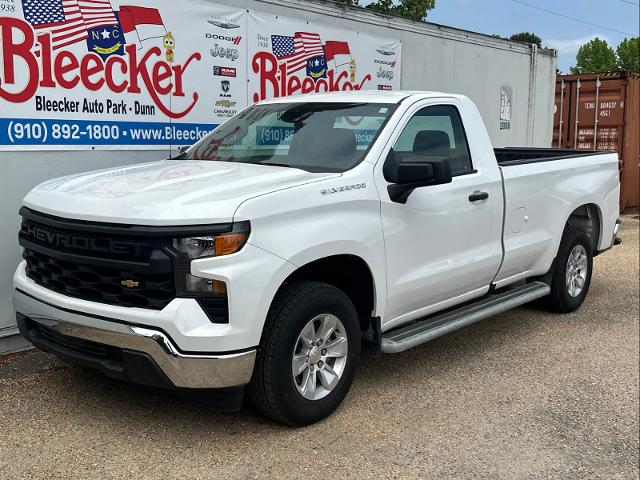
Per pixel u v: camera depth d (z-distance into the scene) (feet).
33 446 12.16
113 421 13.21
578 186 21.02
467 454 12.48
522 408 14.60
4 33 16.60
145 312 11.37
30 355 16.96
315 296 12.68
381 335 14.46
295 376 12.72
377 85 27.55
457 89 31.94
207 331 11.26
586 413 14.48
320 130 15.44
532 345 18.80
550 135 39.40
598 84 44.70
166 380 11.47
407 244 14.64
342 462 11.95
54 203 12.59
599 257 32.17
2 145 16.81
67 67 17.89
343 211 13.19
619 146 44.45
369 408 14.24
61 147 18.01
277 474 11.46
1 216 16.97
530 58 36.63
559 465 12.28
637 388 15.90
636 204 47.21
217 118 21.80
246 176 13.28
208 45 21.18
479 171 16.98
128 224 11.37
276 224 11.98
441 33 30.37
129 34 19.13
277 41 23.30
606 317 21.79
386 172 14.34
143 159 19.99
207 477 11.27
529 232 18.93
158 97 20.10
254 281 11.50
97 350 12.27
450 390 15.42
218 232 11.26
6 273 17.15
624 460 12.59
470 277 16.69
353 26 26.14
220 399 12.00
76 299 12.18
